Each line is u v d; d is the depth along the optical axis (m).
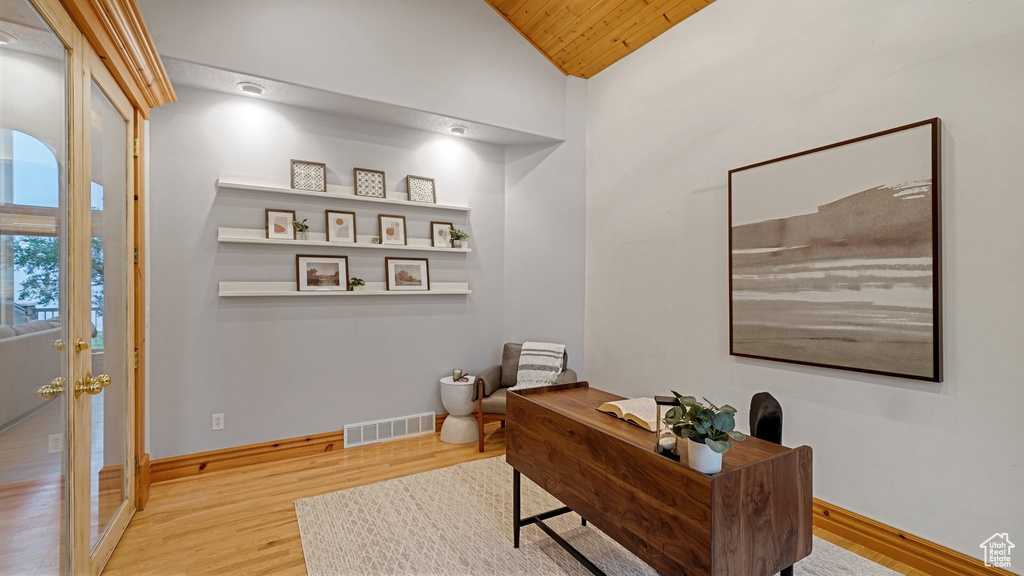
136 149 2.59
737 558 1.36
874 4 2.37
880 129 2.34
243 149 3.38
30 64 1.39
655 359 3.64
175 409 3.16
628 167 3.90
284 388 3.53
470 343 4.39
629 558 2.24
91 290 1.87
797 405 2.71
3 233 1.25
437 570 2.14
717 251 3.17
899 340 2.25
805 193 2.63
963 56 2.07
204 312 3.25
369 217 3.88
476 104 3.87
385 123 3.93
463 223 4.34
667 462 1.45
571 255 4.33
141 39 2.15
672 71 3.50
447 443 3.91
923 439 2.20
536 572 2.12
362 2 3.40
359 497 2.87
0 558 1.24
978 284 2.03
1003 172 1.97
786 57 2.76
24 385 1.35
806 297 2.62
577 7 3.70
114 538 2.22
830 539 2.47
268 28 3.06
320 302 3.67
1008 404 1.95
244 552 2.26
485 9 3.95
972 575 2.03
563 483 1.96
